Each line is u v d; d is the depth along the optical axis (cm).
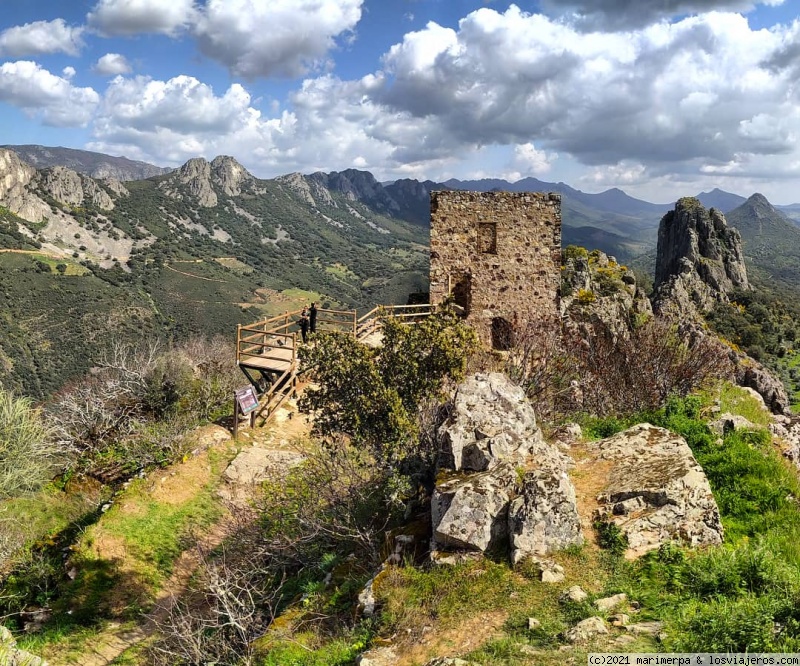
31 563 1188
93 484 1491
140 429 1622
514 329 1938
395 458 932
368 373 966
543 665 515
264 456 1473
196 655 796
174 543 1212
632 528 719
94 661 948
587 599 619
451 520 728
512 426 880
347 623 707
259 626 798
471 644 576
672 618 568
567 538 702
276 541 953
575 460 916
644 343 1788
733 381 1988
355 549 912
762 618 512
